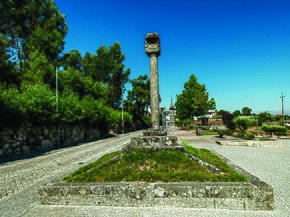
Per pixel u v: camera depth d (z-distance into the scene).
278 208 4.16
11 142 12.69
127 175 5.10
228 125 27.66
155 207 4.27
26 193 5.45
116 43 43.31
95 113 23.44
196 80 41.69
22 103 13.03
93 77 42.19
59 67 27.44
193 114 40.28
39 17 27.20
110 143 19.67
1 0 23.44
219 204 4.16
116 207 4.32
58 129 17.66
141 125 60.16
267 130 21.80
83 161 10.30
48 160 10.82
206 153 8.16
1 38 22.62
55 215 4.00
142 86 52.56
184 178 4.77
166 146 6.42
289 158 10.02
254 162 8.99
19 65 25.33
